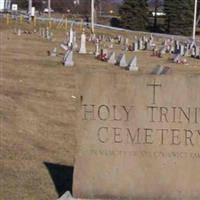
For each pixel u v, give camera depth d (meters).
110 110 8.44
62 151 11.73
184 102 8.41
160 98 8.41
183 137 8.45
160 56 42.19
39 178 9.51
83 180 8.48
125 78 8.39
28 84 20.77
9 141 11.88
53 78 23.00
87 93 8.42
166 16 95.31
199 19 94.56
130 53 43.44
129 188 8.49
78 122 8.45
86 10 127.44
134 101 8.42
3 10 98.62
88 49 41.34
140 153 8.47
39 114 15.56
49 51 35.91
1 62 26.88
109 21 105.81
